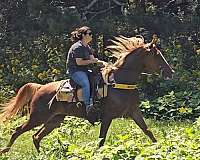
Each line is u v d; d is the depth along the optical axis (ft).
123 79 38.14
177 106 59.06
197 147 32.89
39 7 77.25
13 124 51.49
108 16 80.28
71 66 38.17
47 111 39.27
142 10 78.02
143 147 33.04
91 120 38.73
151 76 67.05
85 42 38.01
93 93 38.01
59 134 43.70
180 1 82.58
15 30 78.95
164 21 76.89
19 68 72.33
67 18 75.61
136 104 38.75
